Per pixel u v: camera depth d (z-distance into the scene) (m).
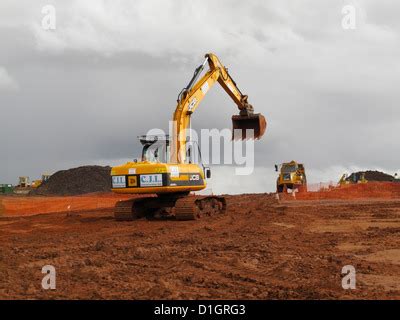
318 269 12.16
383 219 23.89
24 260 13.33
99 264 12.70
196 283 10.86
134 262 13.05
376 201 37.56
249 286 10.55
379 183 56.34
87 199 52.53
